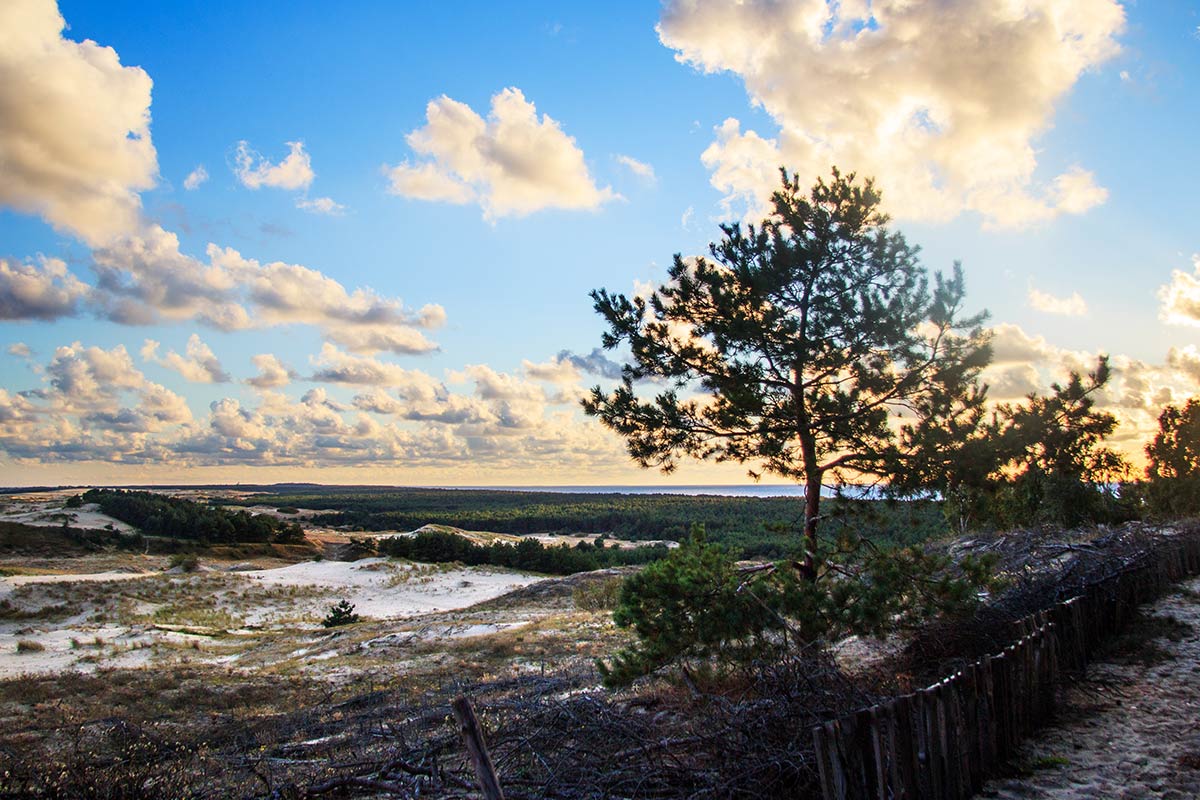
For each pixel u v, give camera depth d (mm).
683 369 9875
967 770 5539
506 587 50844
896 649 9516
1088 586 9945
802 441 9516
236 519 95625
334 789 6422
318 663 19984
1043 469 9539
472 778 5852
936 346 9312
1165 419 30328
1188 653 9430
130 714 12891
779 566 8602
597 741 5758
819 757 4316
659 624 7668
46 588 38531
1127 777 5805
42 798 6004
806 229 9812
